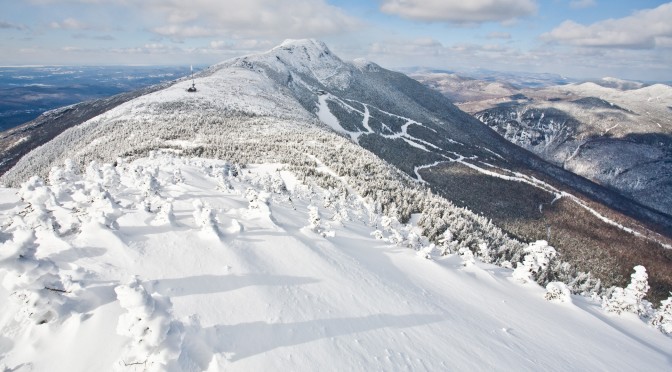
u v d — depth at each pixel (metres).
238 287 11.04
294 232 17.33
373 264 18.55
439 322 13.81
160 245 11.88
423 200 55.88
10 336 7.71
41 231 10.80
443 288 18.81
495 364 11.99
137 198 16.66
